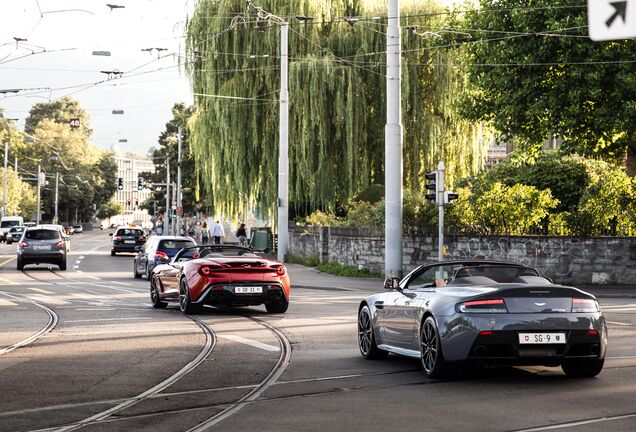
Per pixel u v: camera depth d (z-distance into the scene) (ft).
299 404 40.45
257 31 186.70
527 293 45.52
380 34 180.55
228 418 37.11
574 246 132.57
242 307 96.37
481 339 44.80
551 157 153.48
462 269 50.31
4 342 64.23
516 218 135.03
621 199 132.77
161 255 136.98
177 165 358.23
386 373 50.24
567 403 40.55
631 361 54.85
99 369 51.16
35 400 41.39
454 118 180.86
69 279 150.71
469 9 141.49
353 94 177.47
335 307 96.12
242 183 187.11
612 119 123.44
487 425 35.53
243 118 186.50
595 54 121.49
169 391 43.96
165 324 77.46
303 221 202.69
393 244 120.88
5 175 467.52
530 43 128.26
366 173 179.83
